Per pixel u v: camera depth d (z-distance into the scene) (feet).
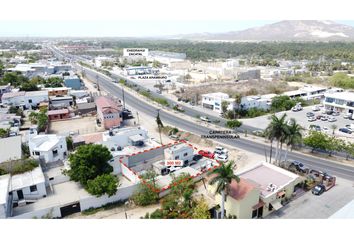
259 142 233.96
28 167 162.81
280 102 342.03
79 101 338.75
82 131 257.34
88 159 157.38
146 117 307.17
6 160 167.73
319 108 329.72
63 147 189.78
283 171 158.71
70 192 154.10
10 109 298.35
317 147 205.46
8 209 132.26
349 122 283.79
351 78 472.85
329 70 606.96
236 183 132.98
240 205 125.18
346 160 197.98
